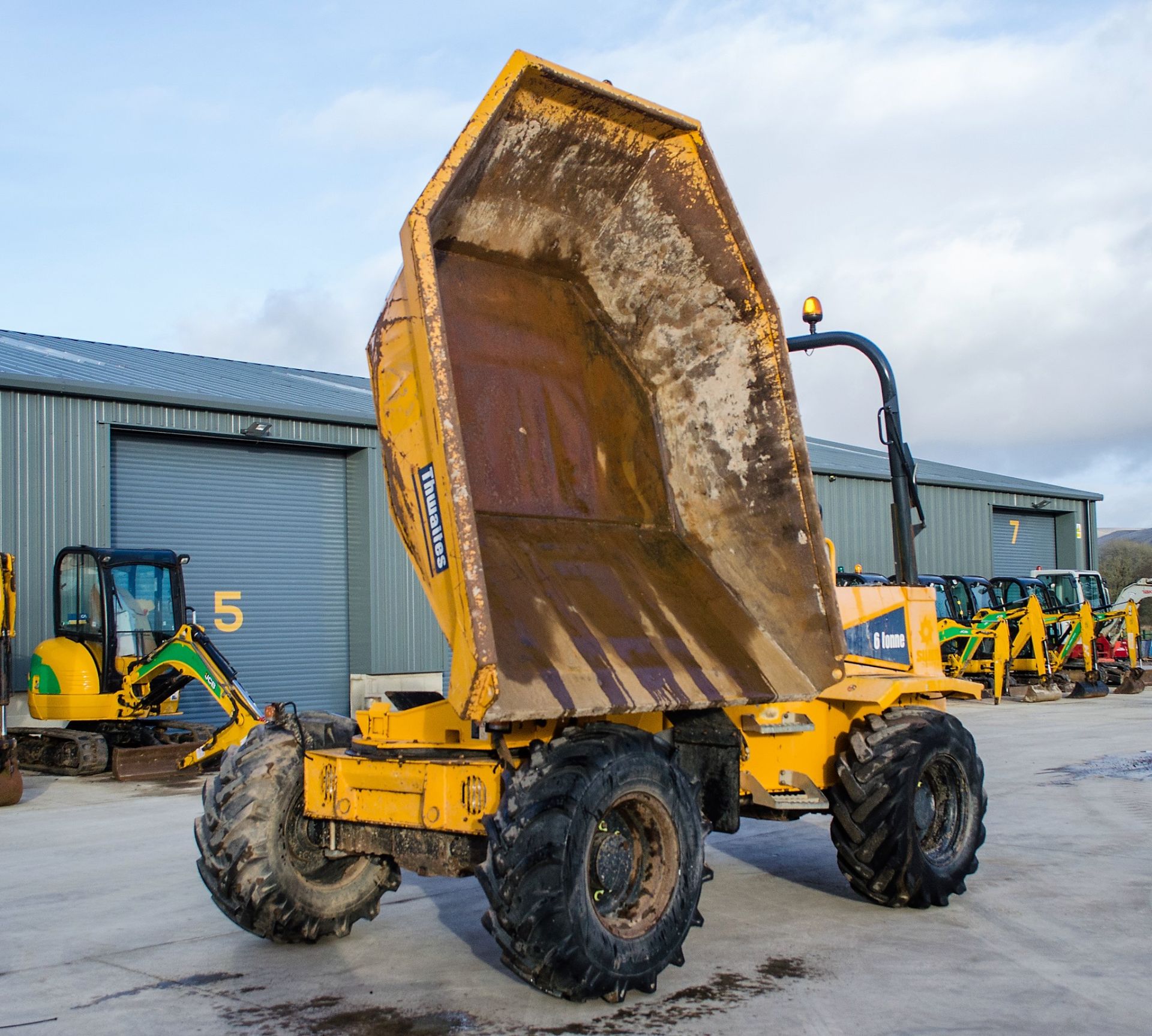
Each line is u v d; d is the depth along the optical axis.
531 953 4.01
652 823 4.50
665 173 4.88
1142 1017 4.26
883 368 6.68
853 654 6.37
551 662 4.14
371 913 5.53
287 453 18.31
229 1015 4.42
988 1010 4.34
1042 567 34.69
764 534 5.11
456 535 3.85
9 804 10.66
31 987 4.85
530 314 5.09
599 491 5.14
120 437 16.38
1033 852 7.45
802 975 4.79
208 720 17.34
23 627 14.70
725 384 5.15
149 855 7.96
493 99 4.20
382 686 18.36
